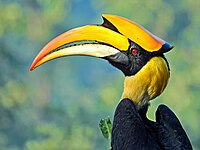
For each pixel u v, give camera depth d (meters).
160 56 7.88
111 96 26.72
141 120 7.61
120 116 7.65
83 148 24.16
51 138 23.77
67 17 34.12
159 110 7.95
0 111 24.66
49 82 34.16
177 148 7.64
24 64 28.78
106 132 8.09
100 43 7.85
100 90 29.23
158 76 7.84
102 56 7.84
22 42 31.11
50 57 7.77
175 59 27.88
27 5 31.80
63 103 32.69
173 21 33.06
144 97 7.88
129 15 29.94
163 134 7.73
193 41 30.70
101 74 38.12
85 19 39.62
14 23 27.06
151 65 7.83
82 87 36.12
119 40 7.80
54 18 31.92
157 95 7.93
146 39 7.80
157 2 31.12
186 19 33.25
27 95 26.20
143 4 30.06
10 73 25.83
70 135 24.14
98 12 35.56
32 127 25.42
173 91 26.86
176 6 33.00
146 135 7.57
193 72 27.20
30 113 26.06
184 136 7.76
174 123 7.82
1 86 25.16
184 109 26.67
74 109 26.55
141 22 30.28
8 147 24.81
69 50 7.80
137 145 7.51
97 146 26.05
